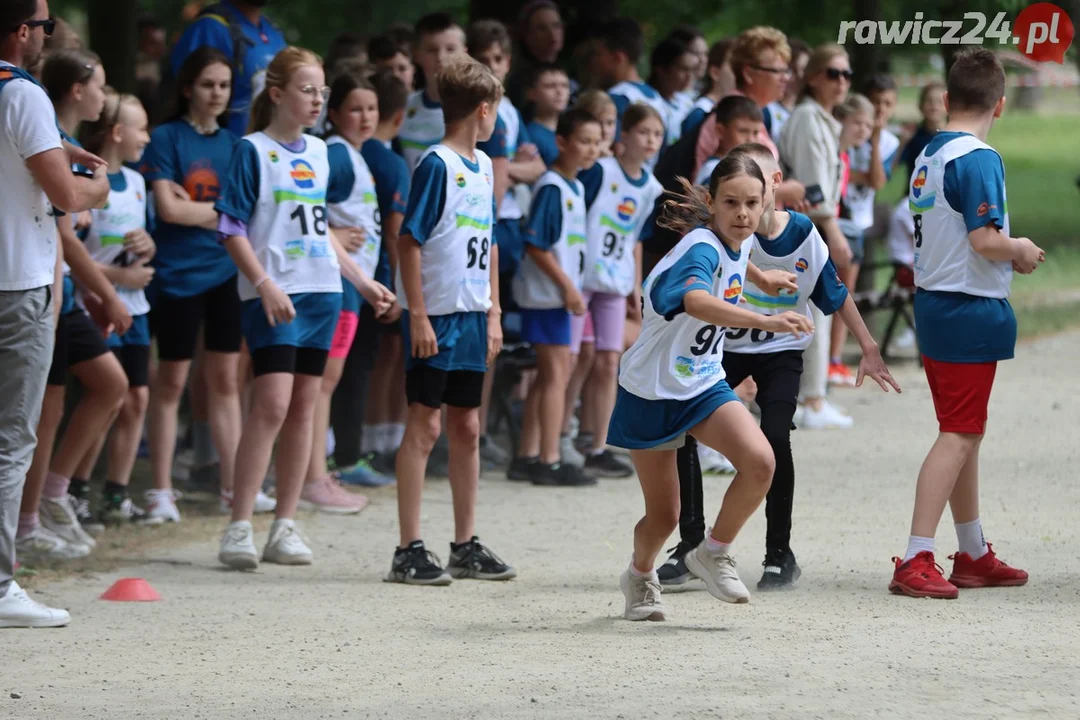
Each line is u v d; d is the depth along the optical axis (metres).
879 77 38.38
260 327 21.81
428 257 20.86
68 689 15.14
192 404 28.22
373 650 16.78
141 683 15.38
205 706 14.41
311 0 52.19
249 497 21.98
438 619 18.47
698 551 17.50
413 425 21.00
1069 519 24.11
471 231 20.98
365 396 28.91
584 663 15.91
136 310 24.48
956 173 19.23
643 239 29.97
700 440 16.97
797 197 26.88
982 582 19.81
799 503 26.19
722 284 16.89
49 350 17.91
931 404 37.53
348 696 14.71
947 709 13.84
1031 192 90.62
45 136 17.28
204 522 25.36
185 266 25.23
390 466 29.58
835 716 13.62
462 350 21.08
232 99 27.97
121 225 24.31
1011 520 24.03
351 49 30.69
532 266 28.11
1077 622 17.62
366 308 28.36
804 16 50.56
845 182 36.62
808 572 20.97
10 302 17.47
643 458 17.11
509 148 29.50
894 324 44.09
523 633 17.55
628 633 17.45
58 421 22.08
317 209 22.33
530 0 35.66
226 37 28.00
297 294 22.02
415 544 21.06
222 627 18.11
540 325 28.30
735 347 20.11
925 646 16.44
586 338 30.06
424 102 29.66
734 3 52.28
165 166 25.11
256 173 21.83
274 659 16.38
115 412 22.89
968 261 19.30
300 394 22.41
